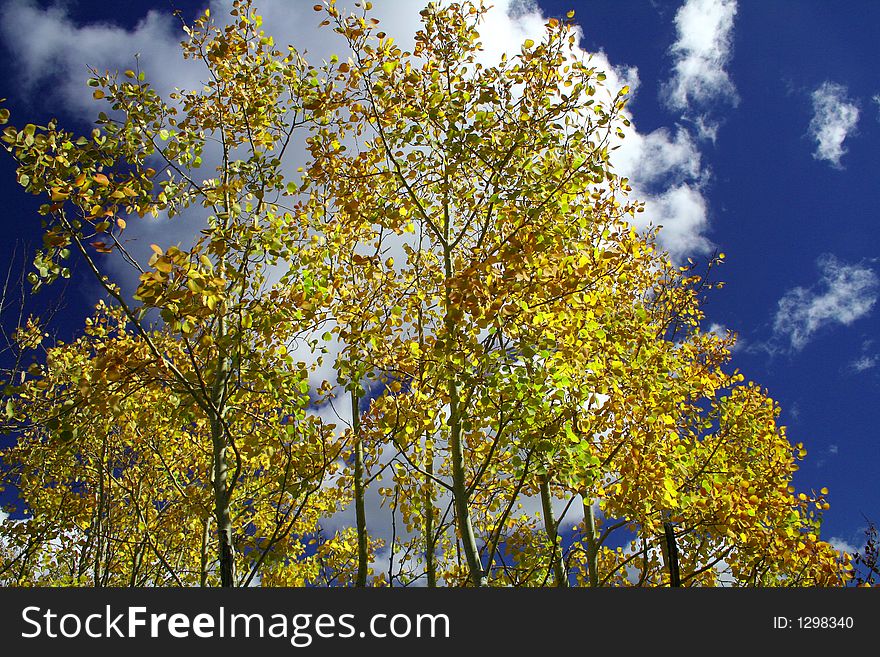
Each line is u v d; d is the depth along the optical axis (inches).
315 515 411.5
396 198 303.6
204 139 297.7
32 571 402.3
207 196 262.7
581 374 270.5
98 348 286.8
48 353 283.0
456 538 366.6
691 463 304.2
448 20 308.2
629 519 280.2
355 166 306.5
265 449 263.4
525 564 331.0
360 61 295.3
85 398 246.1
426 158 311.9
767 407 362.3
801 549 304.5
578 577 392.5
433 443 308.2
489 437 283.6
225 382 272.5
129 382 254.8
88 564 377.4
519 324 262.5
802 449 357.4
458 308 250.8
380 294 293.0
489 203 294.0
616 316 296.2
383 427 280.1
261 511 382.3
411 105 303.4
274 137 307.3
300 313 265.7
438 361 267.0
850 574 320.5
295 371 261.0
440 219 330.3
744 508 287.4
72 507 383.2
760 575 314.8
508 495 358.6
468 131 292.7
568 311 276.4
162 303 229.9
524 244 261.1
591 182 285.6
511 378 251.6
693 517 301.6
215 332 285.4
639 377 291.4
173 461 396.2
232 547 255.1
